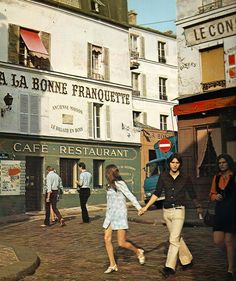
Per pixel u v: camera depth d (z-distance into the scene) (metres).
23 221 18.31
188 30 19.97
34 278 7.38
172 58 38.12
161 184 7.28
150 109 35.78
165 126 37.03
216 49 19.12
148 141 29.33
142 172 28.59
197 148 19.27
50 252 10.09
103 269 7.85
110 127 27.16
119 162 27.34
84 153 25.47
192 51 19.84
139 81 35.31
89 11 26.64
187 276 7.05
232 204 6.90
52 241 11.72
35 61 23.83
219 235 6.95
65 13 25.42
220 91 18.42
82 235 12.44
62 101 24.83
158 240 10.78
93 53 27.23
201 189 18.83
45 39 24.33
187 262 7.57
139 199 28.08
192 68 19.80
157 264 8.05
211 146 18.78
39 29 24.11
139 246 10.05
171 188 7.17
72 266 8.29
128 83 28.80
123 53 28.73
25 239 12.33
